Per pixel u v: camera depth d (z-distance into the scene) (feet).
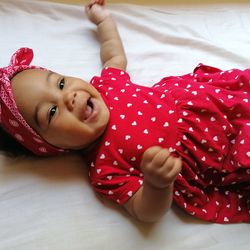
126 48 3.82
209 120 3.00
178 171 2.46
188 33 3.95
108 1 4.16
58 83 2.98
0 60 3.58
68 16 3.97
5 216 2.89
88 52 3.75
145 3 4.18
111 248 2.80
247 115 3.02
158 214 2.73
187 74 3.52
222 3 4.20
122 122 3.01
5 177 3.05
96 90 3.13
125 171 2.93
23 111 2.93
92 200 2.99
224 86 3.20
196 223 2.95
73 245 2.79
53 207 2.94
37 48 3.70
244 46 3.84
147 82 3.63
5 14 3.90
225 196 3.05
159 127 2.97
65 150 3.12
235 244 2.88
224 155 2.95
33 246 2.78
